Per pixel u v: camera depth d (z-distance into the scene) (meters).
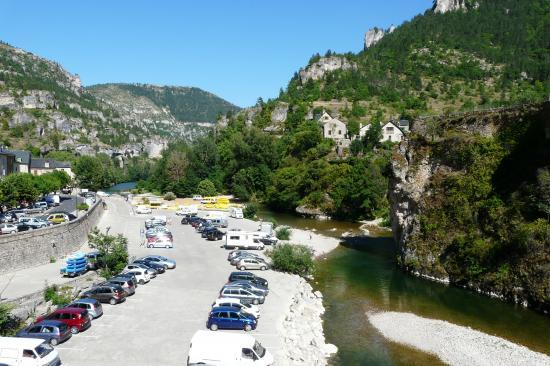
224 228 86.38
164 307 39.31
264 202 139.38
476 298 49.31
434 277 56.94
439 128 65.19
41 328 30.80
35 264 48.34
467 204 56.94
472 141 59.88
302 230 94.56
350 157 132.12
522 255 47.97
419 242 59.97
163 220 85.38
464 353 34.44
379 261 67.62
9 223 63.16
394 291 51.69
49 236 51.16
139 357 29.25
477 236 54.25
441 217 58.88
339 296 49.34
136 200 130.88
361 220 108.50
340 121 187.25
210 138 186.38
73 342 31.39
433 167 63.56
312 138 151.75
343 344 35.81
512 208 51.59
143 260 52.72
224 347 26.95
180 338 32.56
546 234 46.09
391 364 32.38
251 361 26.77
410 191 64.06
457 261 54.97
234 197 149.38
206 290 44.81
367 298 48.81
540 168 51.00
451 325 40.53
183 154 168.88
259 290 42.97
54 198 102.06
